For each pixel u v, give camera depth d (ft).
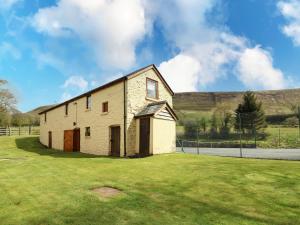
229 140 118.73
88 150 73.92
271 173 31.78
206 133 127.44
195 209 19.71
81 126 78.74
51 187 27.27
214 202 21.38
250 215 18.42
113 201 21.89
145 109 62.39
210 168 36.47
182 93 443.73
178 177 31.17
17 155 67.97
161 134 59.93
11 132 141.79
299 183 26.71
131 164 42.78
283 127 134.00
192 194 23.77
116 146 62.90
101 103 69.46
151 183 28.32
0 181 30.76
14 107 168.76
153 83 69.05
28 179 31.76
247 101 139.33
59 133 93.45
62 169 39.42
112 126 64.39
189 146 114.93
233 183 27.40
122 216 18.31
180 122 138.31
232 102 396.57
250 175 30.89
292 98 373.61
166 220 17.51
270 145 103.30
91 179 31.12
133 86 62.39
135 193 24.29
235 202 21.33
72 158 56.70
